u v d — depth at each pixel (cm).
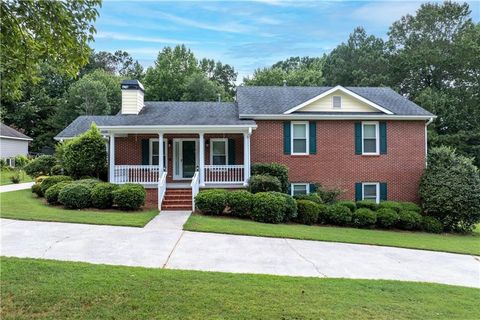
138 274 648
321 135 1823
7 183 2397
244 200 1377
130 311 492
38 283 579
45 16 493
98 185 1444
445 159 1730
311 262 852
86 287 569
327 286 642
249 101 1916
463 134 3356
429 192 1620
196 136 1892
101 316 475
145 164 1864
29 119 4706
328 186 1789
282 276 696
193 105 2091
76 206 1396
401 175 1845
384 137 1842
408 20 4422
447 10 4144
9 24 484
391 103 1961
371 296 606
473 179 1570
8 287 558
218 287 599
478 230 1638
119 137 1859
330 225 1437
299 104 1792
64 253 810
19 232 1002
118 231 1062
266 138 1805
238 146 1875
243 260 833
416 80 4172
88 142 1750
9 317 468
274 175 1659
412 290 661
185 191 1622
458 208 1527
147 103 2133
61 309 493
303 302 552
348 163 1827
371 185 1841
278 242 1043
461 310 570
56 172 2022
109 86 5028
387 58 4469
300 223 1410
